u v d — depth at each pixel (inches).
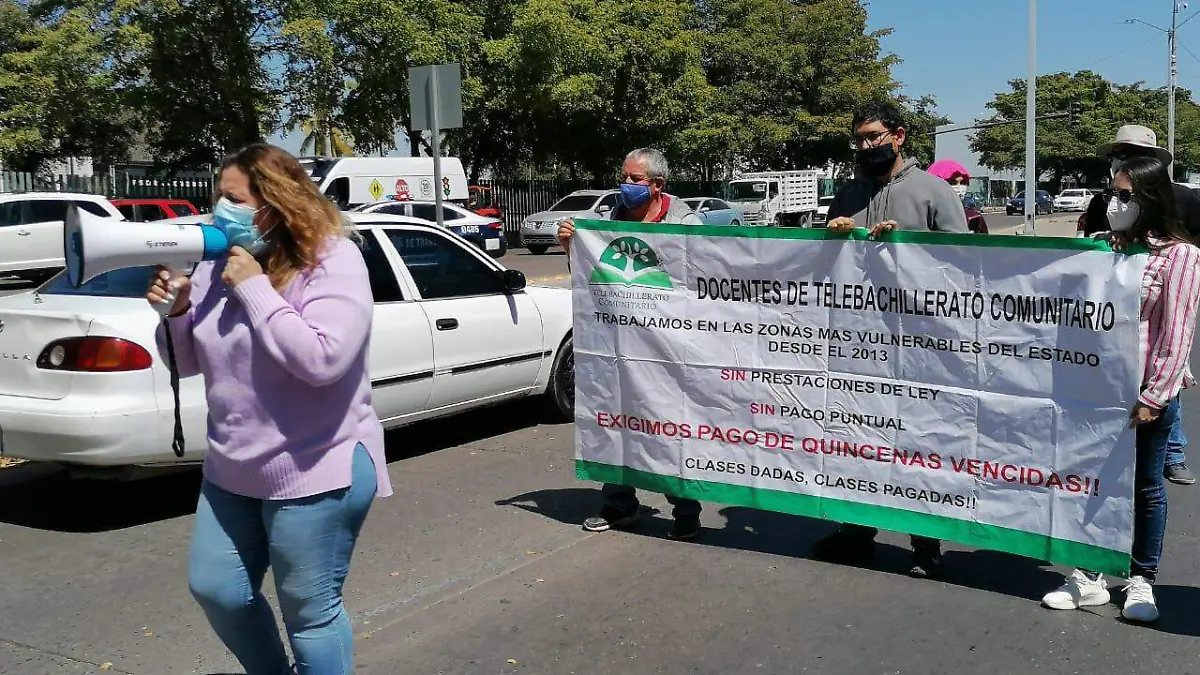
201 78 1005.8
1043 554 167.6
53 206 772.0
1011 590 177.2
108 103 973.2
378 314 245.8
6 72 1016.9
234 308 106.9
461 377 268.8
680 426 199.9
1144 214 153.6
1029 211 859.4
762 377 190.7
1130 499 158.4
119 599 177.2
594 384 209.0
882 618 165.5
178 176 1251.8
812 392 186.4
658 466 203.0
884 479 181.6
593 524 210.4
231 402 106.2
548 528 212.8
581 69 1135.6
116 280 222.5
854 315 180.4
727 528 213.6
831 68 1619.1
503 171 1380.4
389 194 943.7
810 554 196.7
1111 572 161.0
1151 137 213.3
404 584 182.2
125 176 1220.5
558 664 150.6
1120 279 156.2
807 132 1598.2
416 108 402.6
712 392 195.9
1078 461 162.9
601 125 1280.8
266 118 1026.1
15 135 982.4
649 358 201.9
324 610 111.6
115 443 199.0
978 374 170.6
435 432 302.0
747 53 1513.3
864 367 181.0
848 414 183.6
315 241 106.3
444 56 1000.9
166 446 205.5
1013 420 168.1
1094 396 160.2
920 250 172.9
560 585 181.6
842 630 161.0
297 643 111.9
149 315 206.5
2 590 181.3
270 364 104.7
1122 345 156.7
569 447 282.8
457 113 393.1
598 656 153.1
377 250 253.1
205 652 156.4
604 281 205.0
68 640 160.4
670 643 157.2
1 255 745.0
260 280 102.6
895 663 149.3
